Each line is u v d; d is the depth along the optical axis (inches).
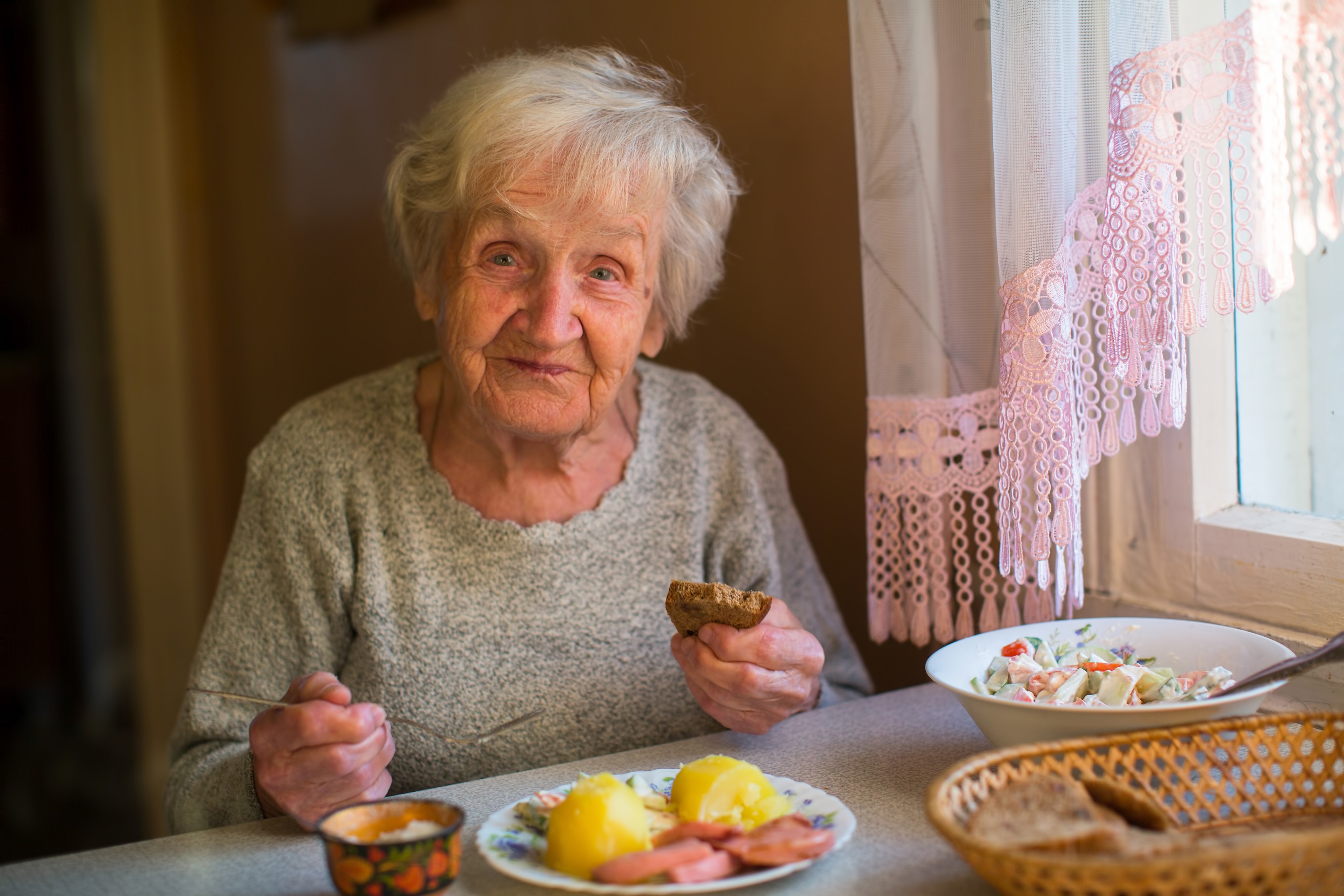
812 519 66.7
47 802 131.0
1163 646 41.9
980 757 31.5
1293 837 25.2
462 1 85.7
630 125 46.0
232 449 142.6
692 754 42.3
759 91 65.2
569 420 46.9
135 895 32.9
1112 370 41.0
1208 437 47.5
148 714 152.8
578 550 50.4
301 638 49.6
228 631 50.1
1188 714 34.3
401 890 29.2
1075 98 41.3
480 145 44.9
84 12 145.6
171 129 144.7
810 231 63.7
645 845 31.7
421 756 49.0
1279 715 33.8
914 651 62.4
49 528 153.0
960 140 48.1
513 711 49.4
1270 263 37.0
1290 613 44.6
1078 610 52.2
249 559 50.9
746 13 65.0
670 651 51.6
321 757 36.8
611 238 45.8
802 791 36.0
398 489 50.2
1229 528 46.6
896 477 48.8
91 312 154.0
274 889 33.0
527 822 34.5
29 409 150.3
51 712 153.1
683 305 54.7
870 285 48.7
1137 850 27.5
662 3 69.8
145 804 130.9
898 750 41.8
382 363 103.7
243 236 130.8
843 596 65.4
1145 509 49.8
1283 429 47.6
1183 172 39.0
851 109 59.9
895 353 48.5
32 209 152.3
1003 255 41.7
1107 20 40.7
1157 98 38.1
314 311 115.8
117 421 152.6
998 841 27.8
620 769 41.1
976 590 53.2
